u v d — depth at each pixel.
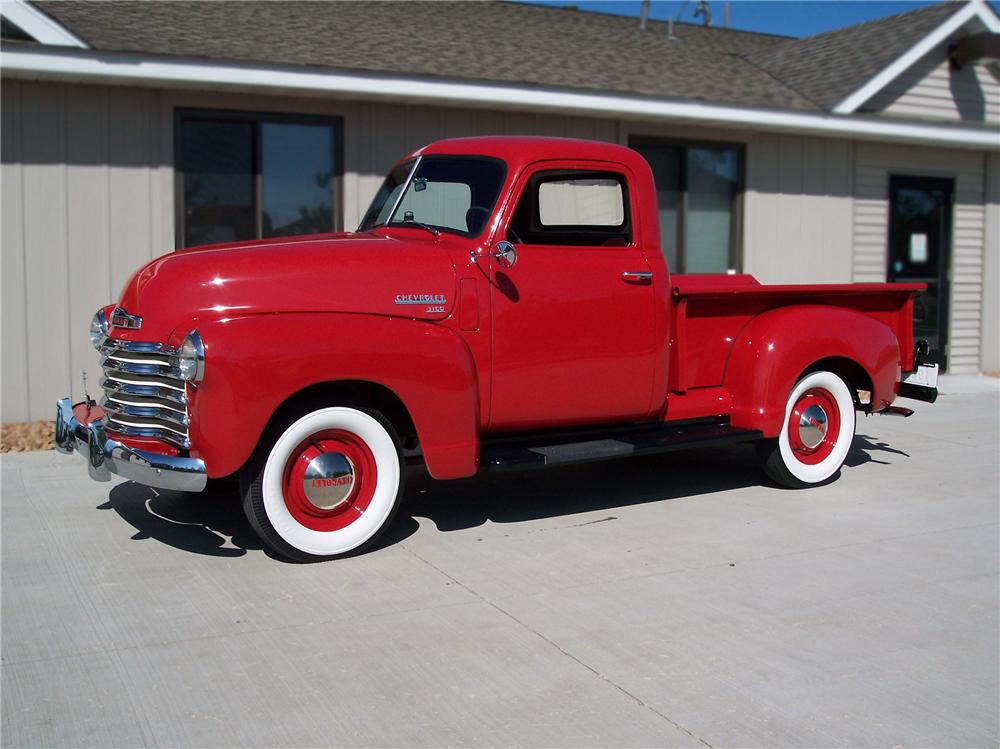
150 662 3.62
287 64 8.20
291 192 8.89
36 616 4.07
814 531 5.35
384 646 3.77
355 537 4.77
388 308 4.77
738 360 6.03
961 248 12.38
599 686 3.44
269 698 3.34
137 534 5.20
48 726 3.14
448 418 4.82
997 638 3.90
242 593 4.33
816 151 11.33
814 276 11.47
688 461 7.15
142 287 4.68
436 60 9.36
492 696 3.36
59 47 7.46
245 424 4.33
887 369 6.34
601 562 4.79
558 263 5.27
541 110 9.62
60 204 8.05
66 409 5.02
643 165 5.65
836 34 13.18
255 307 4.53
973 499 6.06
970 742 3.07
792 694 3.39
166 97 8.30
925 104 11.66
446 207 5.36
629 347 5.51
